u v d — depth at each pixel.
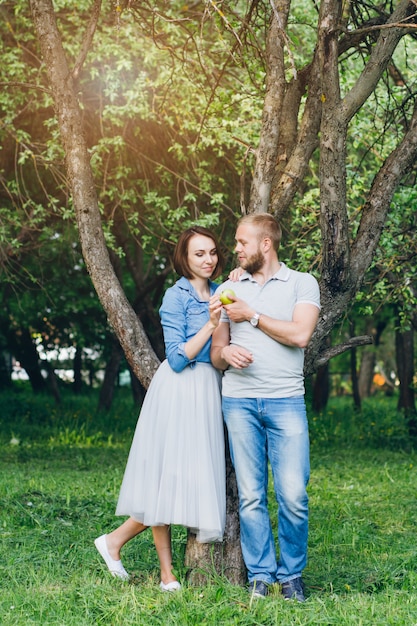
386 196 4.66
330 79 4.38
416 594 4.32
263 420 4.20
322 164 4.46
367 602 4.13
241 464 4.23
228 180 10.67
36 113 10.02
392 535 6.34
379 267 8.73
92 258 4.79
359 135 8.72
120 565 4.61
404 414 14.36
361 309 8.97
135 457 4.35
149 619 3.85
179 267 4.41
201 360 4.32
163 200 9.54
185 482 4.20
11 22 9.46
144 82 9.01
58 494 7.55
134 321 4.75
